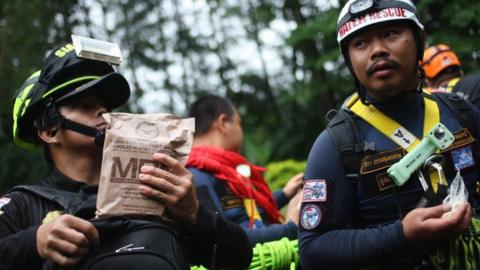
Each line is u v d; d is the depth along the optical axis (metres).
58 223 1.70
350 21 2.19
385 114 2.16
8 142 9.27
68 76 2.13
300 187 3.69
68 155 2.10
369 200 2.10
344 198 2.11
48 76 2.13
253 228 3.02
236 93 12.70
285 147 10.79
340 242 2.04
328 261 2.05
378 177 2.09
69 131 2.08
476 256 2.05
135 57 13.69
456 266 2.03
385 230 1.99
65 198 1.98
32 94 2.15
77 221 1.70
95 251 1.74
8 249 1.75
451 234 1.92
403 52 2.14
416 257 2.07
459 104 2.21
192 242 1.95
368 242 1.99
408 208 2.06
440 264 2.04
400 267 2.09
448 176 2.10
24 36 10.39
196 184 3.05
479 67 6.92
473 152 2.14
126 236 1.76
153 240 1.75
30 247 1.73
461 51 6.73
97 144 2.06
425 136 2.14
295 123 10.81
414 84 2.20
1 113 9.66
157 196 1.81
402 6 2.16
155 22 13.90
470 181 2.12
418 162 2.05
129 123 1.83
